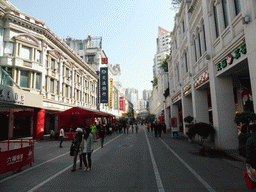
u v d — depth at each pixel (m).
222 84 9.93
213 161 7.39
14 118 20.55
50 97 21.52
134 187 4.59
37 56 19.75
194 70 14.51
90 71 35.88
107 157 8.62
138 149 10.99
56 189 4.54
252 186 3.38
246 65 7.94
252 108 9.24
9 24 17.20
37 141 17.19
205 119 13.77
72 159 8.36
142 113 148.75
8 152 5.79
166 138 17.62
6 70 17.23
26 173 6.04
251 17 6.42
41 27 19.72
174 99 24.06
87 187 4.64
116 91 64.56
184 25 17.16
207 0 10.85
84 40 44.66
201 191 4.24
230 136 9.46
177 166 6.63
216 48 10.06
